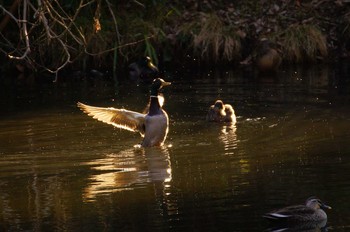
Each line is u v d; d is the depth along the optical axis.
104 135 15.51
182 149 14.09
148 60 22.84
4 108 18.48
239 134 15.10
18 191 11.79
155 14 25.16
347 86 19.88
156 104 14.60
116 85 21.44
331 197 10.87
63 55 23.19
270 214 9.91
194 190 11.44
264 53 23.06
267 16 25.72
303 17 25.75
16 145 14.78
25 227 10.16
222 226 9.94
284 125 15.70
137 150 14.20
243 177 12.02
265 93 19.42
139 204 10.91
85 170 12.84
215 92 19.81
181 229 9.88
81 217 10.45
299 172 12.17
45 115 17.50
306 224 9.91
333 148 13.62
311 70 22.94
